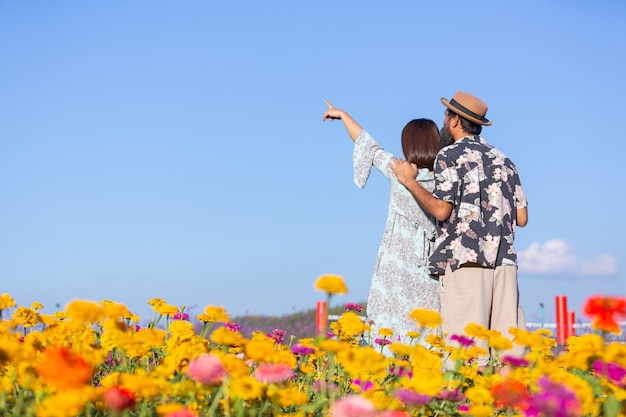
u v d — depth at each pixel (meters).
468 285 4.45
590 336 3.21
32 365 2.46
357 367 2.88
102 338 2.82
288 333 15.79
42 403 2.24
